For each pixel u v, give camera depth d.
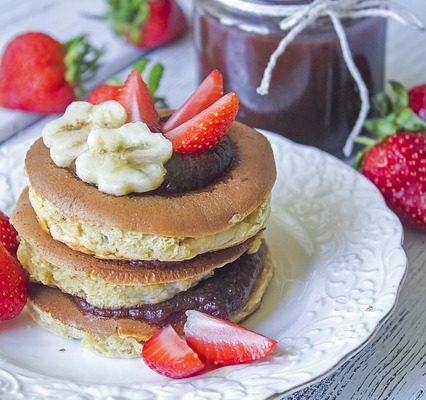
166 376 0.47
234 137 0.51
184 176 0.48
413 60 0.70
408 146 0.57
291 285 0.52
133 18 0.71
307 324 0.49
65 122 0.49
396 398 0.48
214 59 0.61
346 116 0.61
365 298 0.49
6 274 0.49
